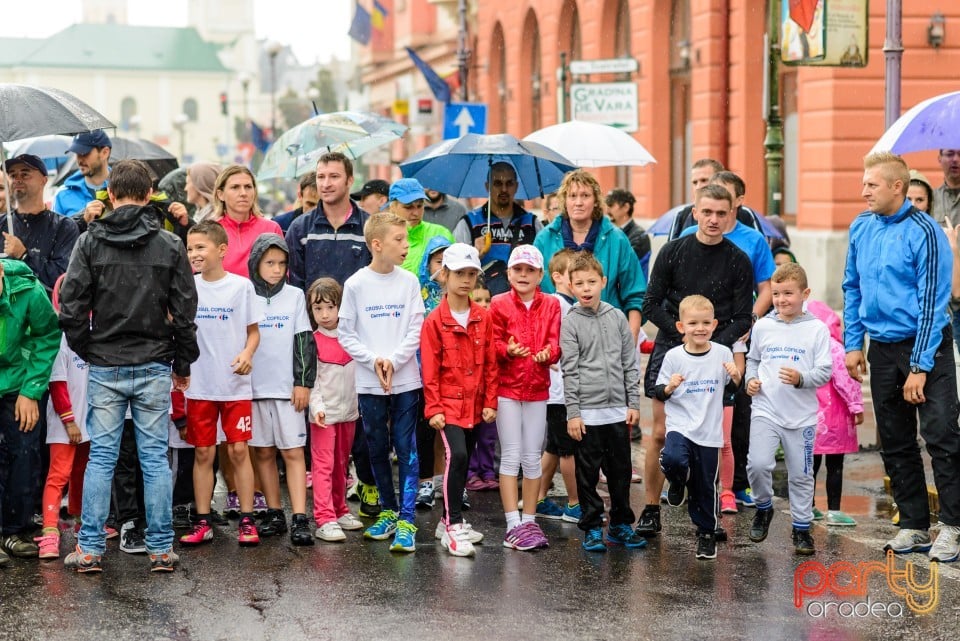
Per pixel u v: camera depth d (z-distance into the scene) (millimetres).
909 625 5867
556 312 7406
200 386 7430
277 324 7602
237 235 8492
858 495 8703
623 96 15219
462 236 9219
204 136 141250
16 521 7180
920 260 7027
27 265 7281
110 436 6820
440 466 8797
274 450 7734
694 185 9281
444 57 38812
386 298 7570
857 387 7988
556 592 6418
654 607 6156
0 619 6012
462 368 7281
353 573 6789
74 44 139500
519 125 31406
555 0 27938
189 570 6867
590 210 8531
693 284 7707
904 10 17062
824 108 17594
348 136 10203
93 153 9484
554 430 7723
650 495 7602
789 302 7309
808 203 18094
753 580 6633
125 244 6738
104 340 6793
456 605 6195
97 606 6203
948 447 7012
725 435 8102
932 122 7637
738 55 19938
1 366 7066
